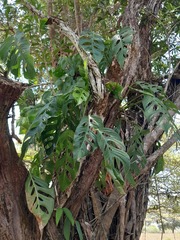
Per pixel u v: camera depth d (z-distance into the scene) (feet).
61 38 7.55
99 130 5.09
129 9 6.97
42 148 5.89
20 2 6.53
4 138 4.92
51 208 5.16
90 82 5.40
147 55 7.87
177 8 8.88
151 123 7.49
